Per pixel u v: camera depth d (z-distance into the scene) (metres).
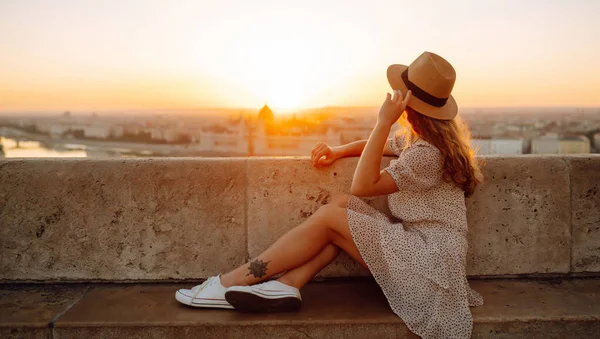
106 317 2.62
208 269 3.16
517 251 3.19
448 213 2.66
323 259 2.71
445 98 2.59
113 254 3.15
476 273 3.18
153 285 3.14
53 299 2.91
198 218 3.15
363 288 3.02
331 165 3.16
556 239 3.19
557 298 2.84
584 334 2.58
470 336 2.44
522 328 2.56
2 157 3.23
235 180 3.14
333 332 2.52
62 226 3.15
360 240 2.57
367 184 2.56
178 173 3.14
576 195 3.19
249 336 2.53
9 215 3.15
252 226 3.15
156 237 3.15
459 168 2.58
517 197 3.17
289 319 2.54
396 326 2.52
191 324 2.53
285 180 3.15
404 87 2.67
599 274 3.22
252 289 2.56
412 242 2.54
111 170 3.14
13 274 3.16
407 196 2.71
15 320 2.60
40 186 3.14
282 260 2.63
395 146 3.06
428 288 2.47
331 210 2.67
